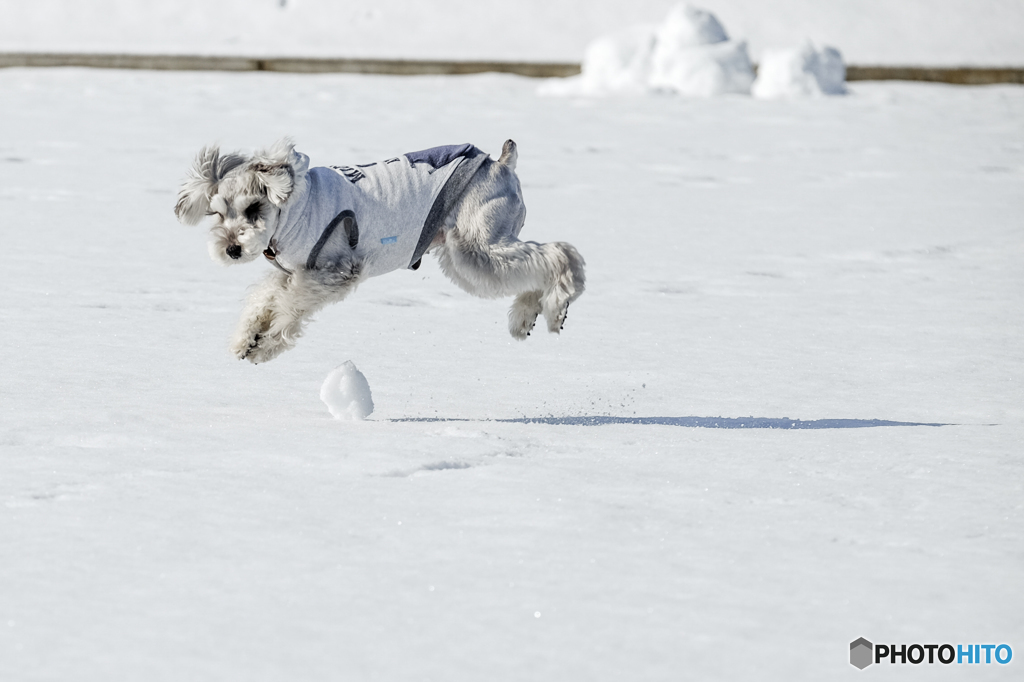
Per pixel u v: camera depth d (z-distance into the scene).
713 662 5.46
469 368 11.76
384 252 10.15
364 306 14.59
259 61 54.06
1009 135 37.47
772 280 16.95
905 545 7.02
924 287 16.59
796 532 7.21
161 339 12.48
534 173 27.70
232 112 38.19
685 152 32.44
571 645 5.59
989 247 19.83
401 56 55.62
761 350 12.80
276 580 6.27
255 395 10.47
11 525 6.99
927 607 6.11
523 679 5.26
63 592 6.06
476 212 10.41
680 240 20.09
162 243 18.56
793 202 24.56
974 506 7.77
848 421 10.05
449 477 8.13
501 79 53.03
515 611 5.95
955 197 25.48
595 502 7.66
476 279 10.52
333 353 12.20
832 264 18.27
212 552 6.64
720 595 6.21
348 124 35.50
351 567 6.47
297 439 8.95
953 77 55.09
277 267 10.09
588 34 62.59
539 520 7.28
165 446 8.68
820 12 63.97
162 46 58.38
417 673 5.29
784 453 8.97
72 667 5.28
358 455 8.52
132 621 5.75
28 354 11.58
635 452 8.91
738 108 44.28
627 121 39.34
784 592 6.27
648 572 6.50
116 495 7.57
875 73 55.31
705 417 10.12
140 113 37.28
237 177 9.49
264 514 7.28
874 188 26.67
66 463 8.22
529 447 8.95
